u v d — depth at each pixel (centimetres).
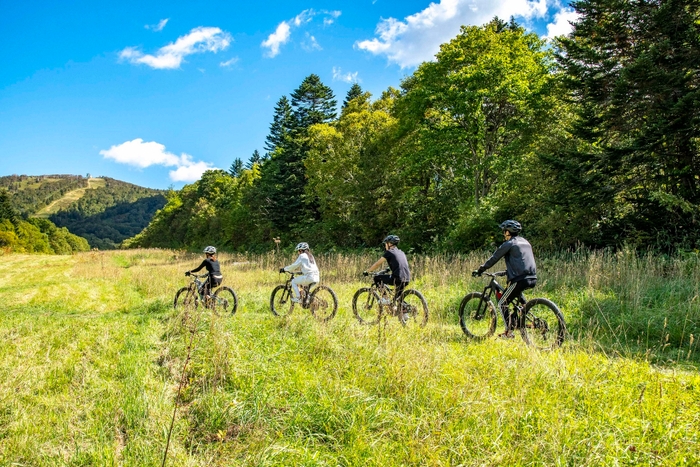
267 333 663
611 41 1394
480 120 2031
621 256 958
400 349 508
